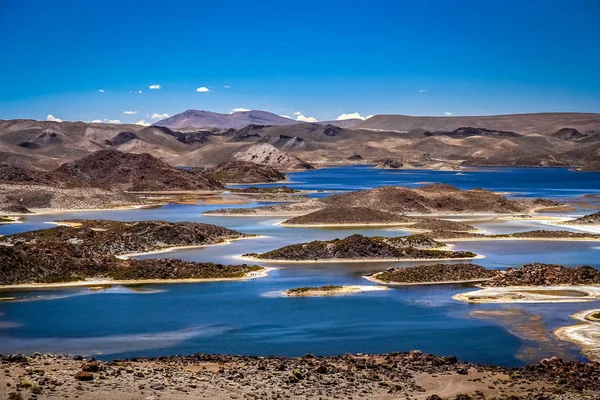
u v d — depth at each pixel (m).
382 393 39.72
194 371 42.56
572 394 39.84
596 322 61.03
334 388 40.00
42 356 45.75
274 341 55.53
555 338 56.03
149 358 47.72
